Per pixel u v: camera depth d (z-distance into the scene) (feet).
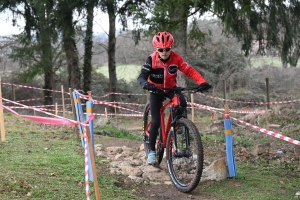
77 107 22.43
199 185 16.38
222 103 67.26
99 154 21.16
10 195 13.23
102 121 39.91
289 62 48.55
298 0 44.60
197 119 53.16
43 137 25.93
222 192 15.49
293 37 45.70
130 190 15.72
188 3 37.17
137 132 38.96
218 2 35.47
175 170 17.57
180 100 16.08
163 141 17.37
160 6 39.52
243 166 19.36
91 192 14.52
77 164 18.33
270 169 18.90
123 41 88.17
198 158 14.88
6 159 18.45
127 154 21.39
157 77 16.66
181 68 16.61
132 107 75.25
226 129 17.13
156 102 17.33
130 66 89.86
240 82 77.61
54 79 82.94
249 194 15.12
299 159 21.54
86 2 56.49
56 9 55.42
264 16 44.78
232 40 81.30
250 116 43.91
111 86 70.38
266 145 27.09
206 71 80.02
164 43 15.65
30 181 14.97
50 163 18.15
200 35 48.11
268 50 50.93
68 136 26.73
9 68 79.41
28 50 64.44
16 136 25.75
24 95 80.33
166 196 15.25
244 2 36.04
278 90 75.46
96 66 89.92
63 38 63.93
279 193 15.19
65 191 14.30
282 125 38.60
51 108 68.39
